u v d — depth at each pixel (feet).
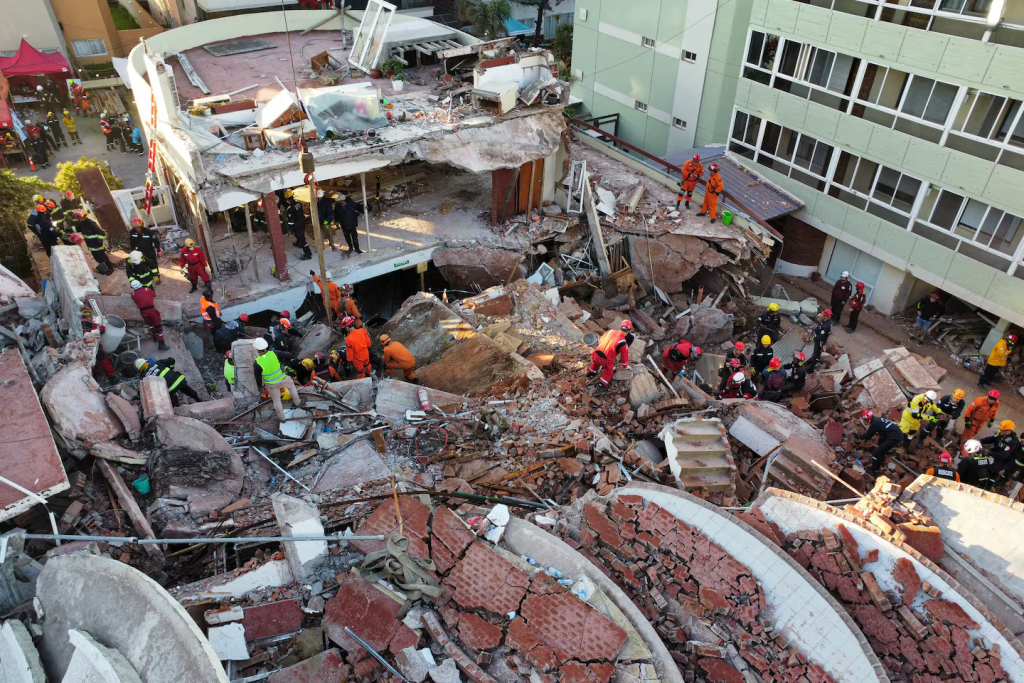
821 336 54.70
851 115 63.77
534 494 31.37
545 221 62.28
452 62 62.18
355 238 55.42
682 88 82.38
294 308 53.16
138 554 25.41
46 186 68.59
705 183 68.85
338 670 20.66
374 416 36.09
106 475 28.84
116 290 50.37
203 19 104.27
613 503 26.08
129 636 16.06
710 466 33.86
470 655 21.63
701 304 61.00
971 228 57.72
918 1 55.42
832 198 68.23
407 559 23.54
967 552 25.79
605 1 88.69
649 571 24.40
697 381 52.65
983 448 40.63
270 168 47.09
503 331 47.83
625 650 21.16
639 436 38.29
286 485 30.66
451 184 68.80
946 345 64.23
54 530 24.56
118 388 33.99
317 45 72.74
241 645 21.21
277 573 23.49
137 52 59.77
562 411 38.14
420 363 45.06
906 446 42.29
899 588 23.70
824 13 62.44
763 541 23.70
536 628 21.70
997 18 50.44
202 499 28.27
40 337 39.99
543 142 57.67
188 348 47.78
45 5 101.55
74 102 100.94
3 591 21.84
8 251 60.44
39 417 28.71
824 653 22.41
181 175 48.73
